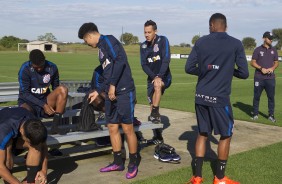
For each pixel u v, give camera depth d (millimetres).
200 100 4645
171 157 5605
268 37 9078
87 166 5461
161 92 6539
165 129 8008
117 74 4879
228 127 4609
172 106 11148
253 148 6539
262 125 8664
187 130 7930
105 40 4891
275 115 10078
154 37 6488
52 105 5441
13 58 45281
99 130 5594
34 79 5434
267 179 4961
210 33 4680
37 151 4148
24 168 5270
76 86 8031
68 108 6922
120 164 5262
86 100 5449
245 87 18172
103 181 4859
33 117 4129
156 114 6469
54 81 5676
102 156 5984
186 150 6379
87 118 5426
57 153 5410
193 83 19391
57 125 5344
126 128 5051
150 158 5895
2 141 3895
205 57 4566
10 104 10742
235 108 11234
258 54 9141
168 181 4828
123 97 4996
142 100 12391
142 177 5023
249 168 5387
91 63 36938
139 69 30078
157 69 6547
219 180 4742
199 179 4719
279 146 6668
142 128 6094
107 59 4918
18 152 4402
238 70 4629
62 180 4871
